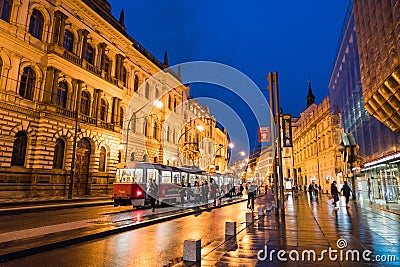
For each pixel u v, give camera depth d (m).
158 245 8.57
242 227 11.42
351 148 28.36
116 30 35.47
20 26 24.59
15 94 23.94
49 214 16.03
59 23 28.16
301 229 10.84
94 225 11.62
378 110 18.89
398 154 17.56
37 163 25.17
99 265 6.38
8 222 12.70
